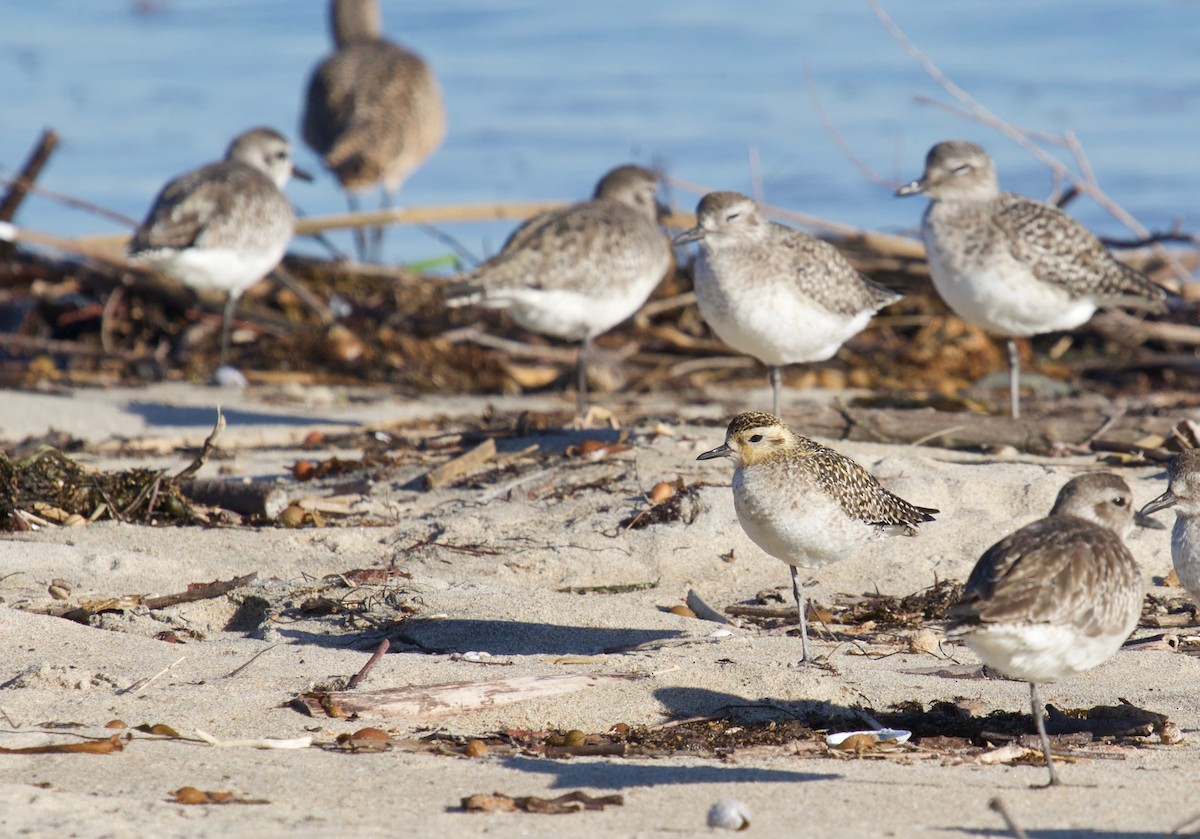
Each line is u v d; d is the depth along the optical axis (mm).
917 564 10852
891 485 11852
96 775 6848
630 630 9383
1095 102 30078
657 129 28984
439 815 6500
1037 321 14867
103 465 13844
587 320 16297
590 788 6934
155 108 30812
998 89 31047
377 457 13688
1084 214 24828
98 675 8211
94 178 26656
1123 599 7176
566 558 10750
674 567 10781
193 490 12195
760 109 30062
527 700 8086
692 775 7168
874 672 8680
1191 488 9211
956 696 8406
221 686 8164
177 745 7301
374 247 24312
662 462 12641
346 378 19219
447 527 11336
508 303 15938
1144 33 35000
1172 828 6488
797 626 9797
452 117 30016
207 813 6395
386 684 8219
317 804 6598
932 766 7387
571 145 28312
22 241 21625
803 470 9000
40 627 8883
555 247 15922
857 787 7016
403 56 25391
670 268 21500
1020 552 7082
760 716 8125
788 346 13859
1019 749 7652
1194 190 25562
